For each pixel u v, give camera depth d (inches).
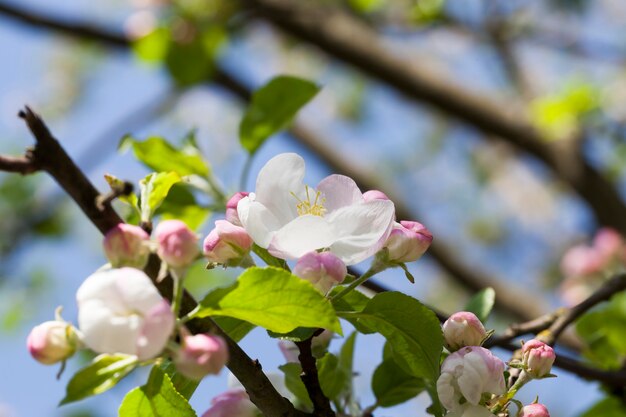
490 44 70.3
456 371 24.8
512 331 30.9
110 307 22.8
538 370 25.5
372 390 28.0
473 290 65.7
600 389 32.1
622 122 62.2
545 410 25.2
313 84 33.8
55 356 23.4
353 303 26.4
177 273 23.4
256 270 23.6
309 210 25.3
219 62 72.9
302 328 25.2
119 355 23.0
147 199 25.0
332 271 24.4
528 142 62.7
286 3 65.8
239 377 24.9
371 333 26.2
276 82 33.7
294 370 26.9
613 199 59.2
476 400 24.6
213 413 26.1
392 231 25.3
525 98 69.5
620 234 58.2
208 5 63.2
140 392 24.7
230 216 25.5
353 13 67.9
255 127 33.9
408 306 25.3
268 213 24.9
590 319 35.3
